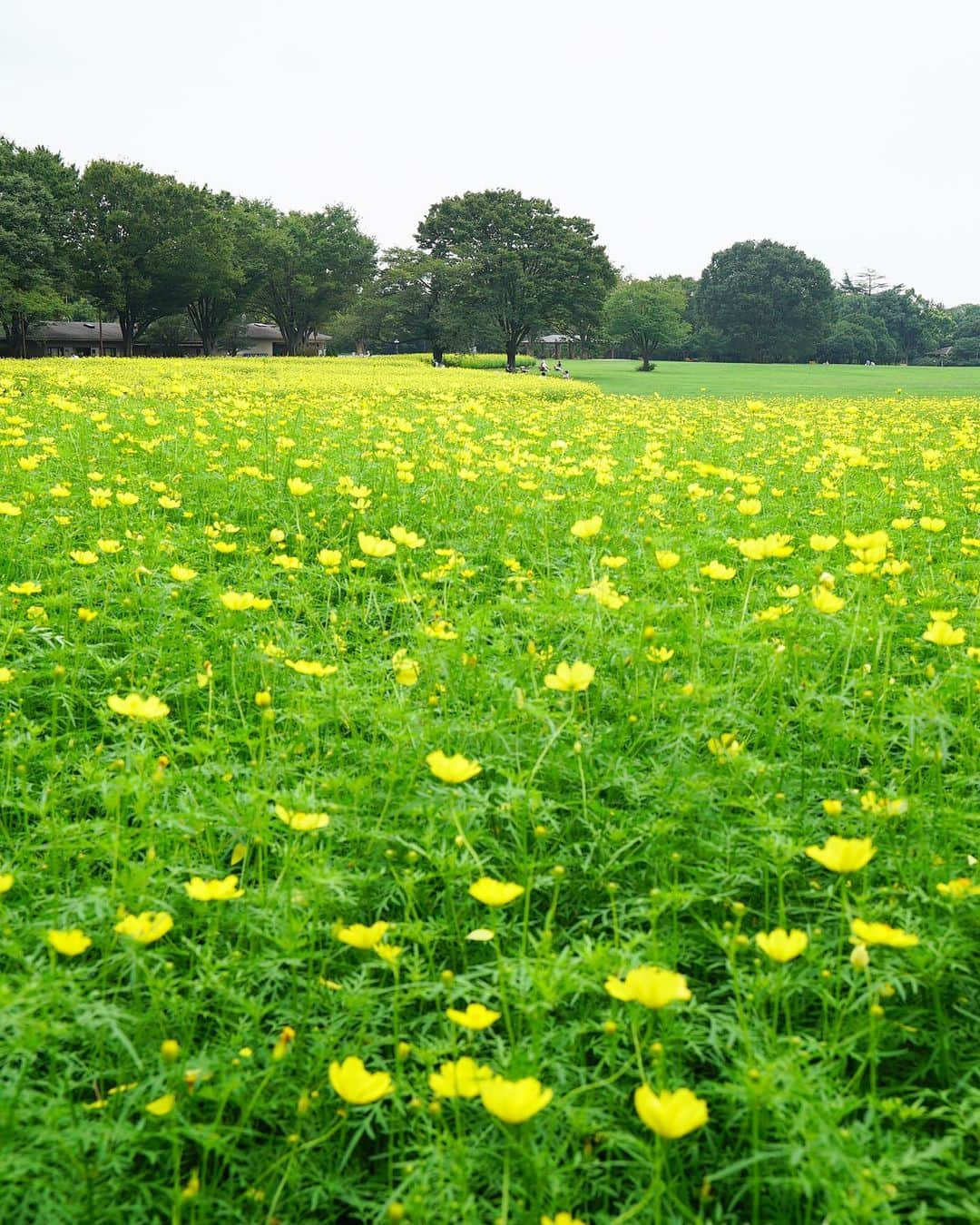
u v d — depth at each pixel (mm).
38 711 3578
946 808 2717
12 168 57250
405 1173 1847
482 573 5410
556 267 62000
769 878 2623
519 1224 1659
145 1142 1836
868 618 3801
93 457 7324
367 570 5055
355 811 2633
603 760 3061
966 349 132625
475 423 11961
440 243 69312
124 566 4379
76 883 2475
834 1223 1580
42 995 1811
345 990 2039
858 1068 2012
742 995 2189
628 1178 1850
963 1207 1716
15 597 4234
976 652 3281
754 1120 1693
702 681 3262
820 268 107438
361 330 83812
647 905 2465
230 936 2352
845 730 3076
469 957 2371
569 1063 1984
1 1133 1659
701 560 5348
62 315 62906
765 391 39594
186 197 62562
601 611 3740
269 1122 1913
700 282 116438
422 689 3455
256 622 4234
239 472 6473
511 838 2797
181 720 3533
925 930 2299
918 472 9172
